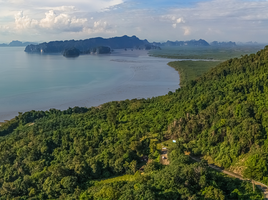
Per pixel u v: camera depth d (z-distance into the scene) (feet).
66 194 278.67
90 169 311.06
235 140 295.28
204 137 332.80
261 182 238.89
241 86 430.20
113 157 321.52
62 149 390.83
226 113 351.25
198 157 309.63
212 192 213.66
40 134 439.63
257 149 271.08
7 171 352.08
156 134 379.55
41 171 332.19
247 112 329.11
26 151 386.11
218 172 269.03
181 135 355.97
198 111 412.98
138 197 212.23
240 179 254.88
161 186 225.56
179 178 228.63
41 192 296.30
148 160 319.06
